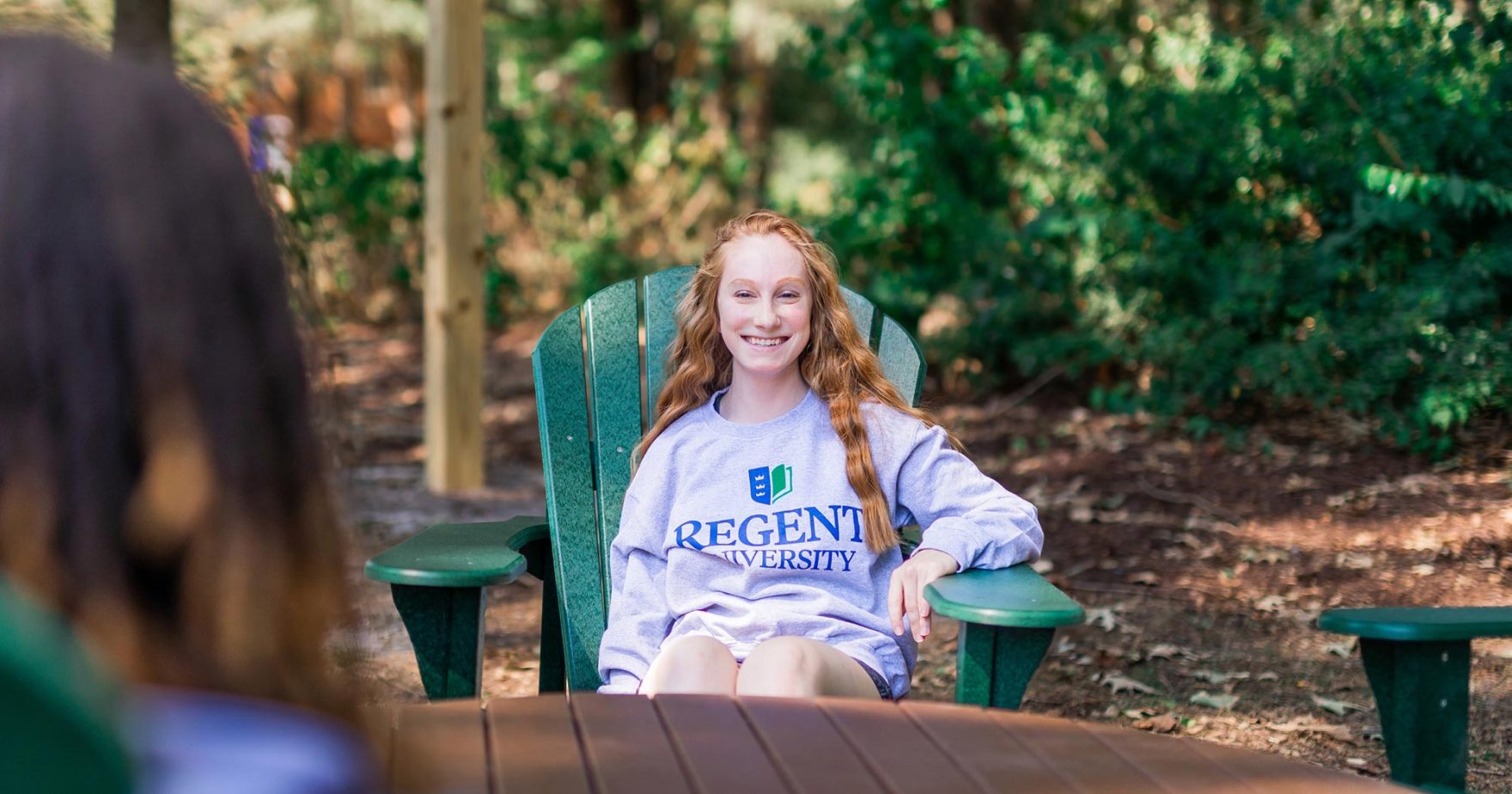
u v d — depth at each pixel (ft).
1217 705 10.84
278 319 2.18
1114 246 19.22
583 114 33.58
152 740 1.88
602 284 31.27
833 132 48.80
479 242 18.11
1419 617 5.49
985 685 6.47
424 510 16.87
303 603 2.20
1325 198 17.87
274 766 1.90
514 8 45.34
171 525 2.01
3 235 1.99
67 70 2.11
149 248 2.02
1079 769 4.25
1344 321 17.02
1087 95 19.80
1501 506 14.47
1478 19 16.96
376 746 2.29
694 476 7.84
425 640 7.02
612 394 9.09
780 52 42.45
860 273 22.45
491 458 20.79
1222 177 18.58
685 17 45.42
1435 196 16.49
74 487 1.98
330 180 28.78
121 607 2.01
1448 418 15.60
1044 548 15.06
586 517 8.64
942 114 21.16
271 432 2.15
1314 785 4.17
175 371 2.02
